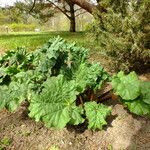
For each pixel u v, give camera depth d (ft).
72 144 12.60
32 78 14.30
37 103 12.75
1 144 12.56
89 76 13.99
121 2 18.60
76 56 15.21
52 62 14.57
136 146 12.36
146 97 13.39
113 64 19.25
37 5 62.54
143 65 19.61
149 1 17.69
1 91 13.80
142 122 13.79
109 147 12.37
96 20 19.65
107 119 13.96
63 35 49.88
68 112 12.58
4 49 32.30
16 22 129.08
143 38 17.75
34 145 12.59
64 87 13.29
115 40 18.21
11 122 14.14
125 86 13.29
